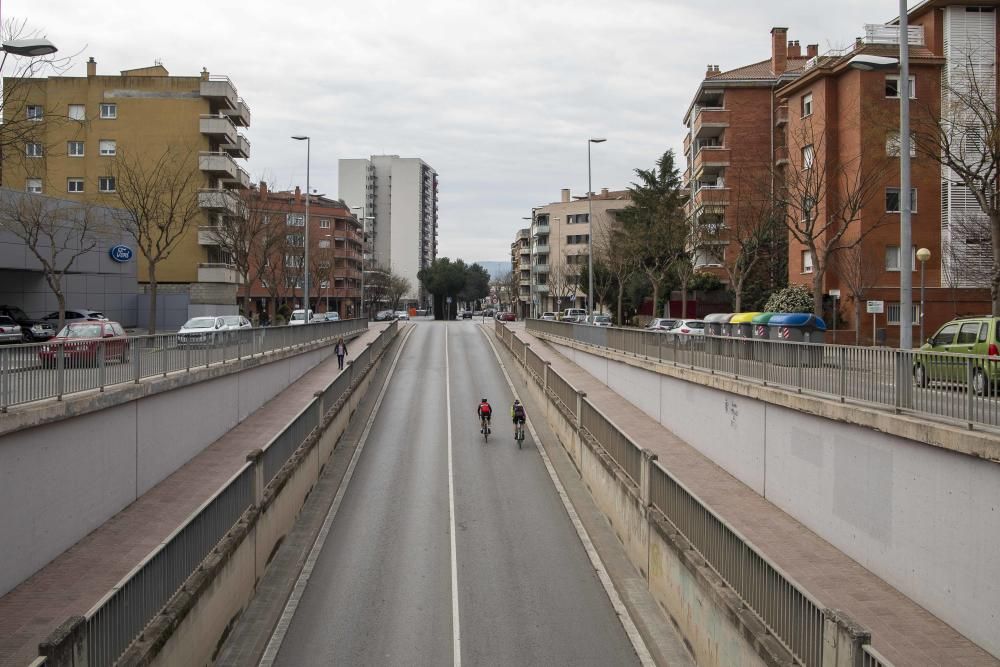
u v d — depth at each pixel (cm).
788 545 1391
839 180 3834
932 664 913
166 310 5500
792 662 785
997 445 916
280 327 3234
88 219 3859
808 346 1521
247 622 1242
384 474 2352
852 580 1212
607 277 7725
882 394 1249
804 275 4347
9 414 1101
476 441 2812
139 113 5644
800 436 1524
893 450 1180
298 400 3006
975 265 3603
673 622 1232
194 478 1806
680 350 2423
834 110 3981
